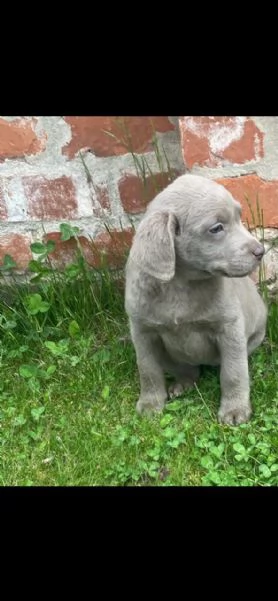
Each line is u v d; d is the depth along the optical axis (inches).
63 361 37.9
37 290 41.1
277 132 35.7
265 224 37.6
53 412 35.3
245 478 30.2
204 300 31.6
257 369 36.3
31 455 33.0
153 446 32.3
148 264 29.5
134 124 37.7
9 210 39.6
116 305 40.0
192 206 29.5
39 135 37.8
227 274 30.0
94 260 40.6
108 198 39.3
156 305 32.0
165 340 33.7
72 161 38.4
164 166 38.7
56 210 39.6
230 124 35.3
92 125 37.6
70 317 39.8
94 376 36.7
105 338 39.4
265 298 38.2
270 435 32.0
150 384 34.8
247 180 36.5
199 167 36.2
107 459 31.9
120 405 35.3
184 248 30.2
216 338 33.2
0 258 40.9
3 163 38.5
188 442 32.1
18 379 37.8
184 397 35.6
